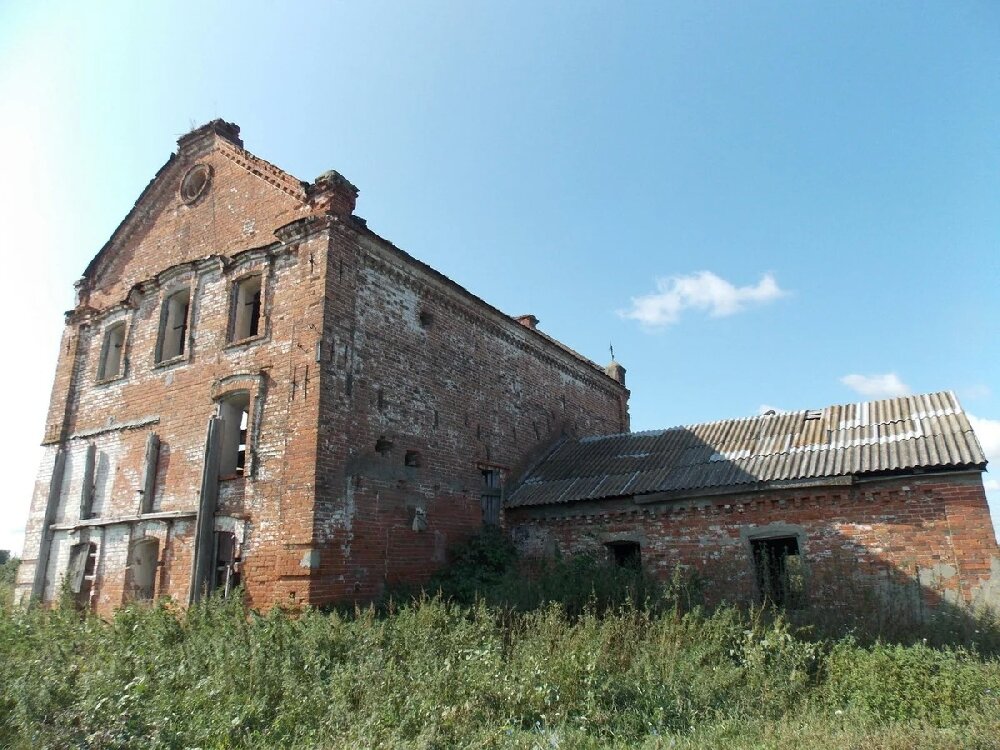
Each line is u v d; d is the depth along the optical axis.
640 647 9.79
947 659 8.75
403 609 11.02
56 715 6.91
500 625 11.14
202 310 15.76
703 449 16.61
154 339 16.73
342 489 12.62
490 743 6.66
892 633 10.74
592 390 24.14
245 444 14.37
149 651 9.48
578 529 16.08
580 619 10.94
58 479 17.50
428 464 14.98
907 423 14.16
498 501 17.09
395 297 15.12
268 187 15.59
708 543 14.30
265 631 9.65
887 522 12.55
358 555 12.64
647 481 15.62
